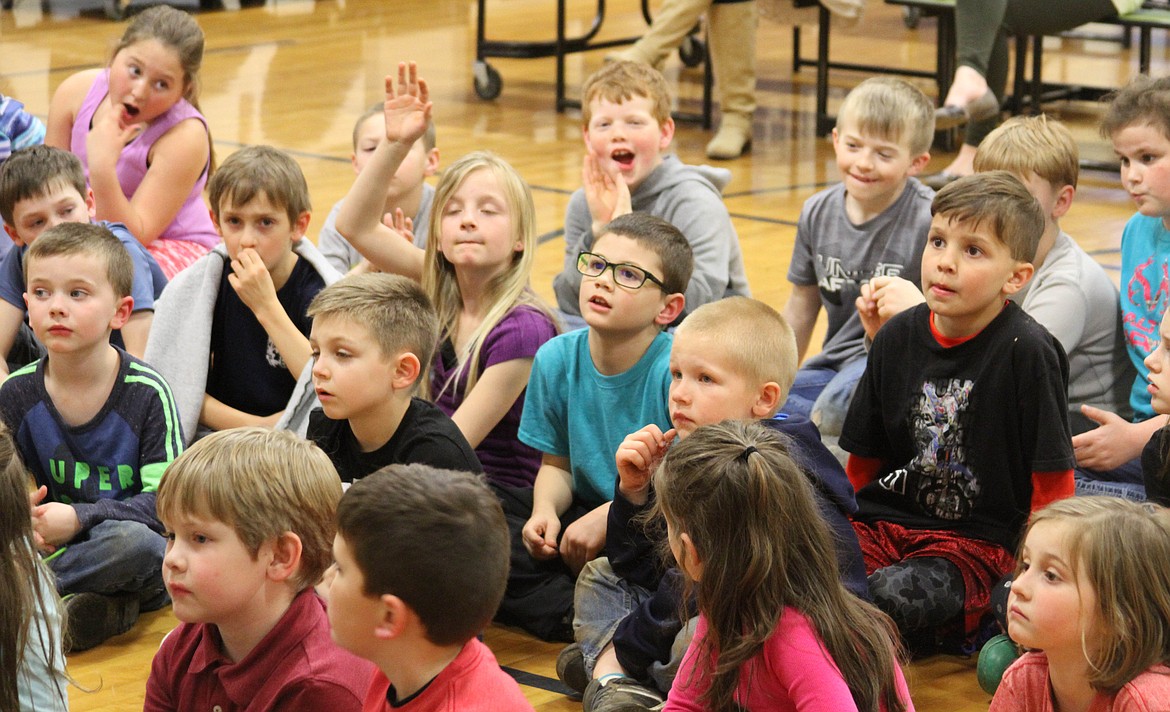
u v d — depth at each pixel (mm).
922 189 3205
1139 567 1614
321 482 1805
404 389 2373
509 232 2811
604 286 2525
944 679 2418
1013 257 2389
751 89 6652
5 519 1717
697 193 3436
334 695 1723
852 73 8578
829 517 2064
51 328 2555
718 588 1714
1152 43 8969
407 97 2920
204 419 3029
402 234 3238
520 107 7707
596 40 9727
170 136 3832
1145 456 2320
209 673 1809
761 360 2189
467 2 11539
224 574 1744
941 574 2416
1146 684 1614
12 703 1723
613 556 2357
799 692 1669
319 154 6465
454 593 1499
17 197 3115
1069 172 2863
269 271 3012
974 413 2449
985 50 5414
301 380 2883
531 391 2699
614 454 2627
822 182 6074
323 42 9727
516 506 2734
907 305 2691
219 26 10297
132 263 2686
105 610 2555
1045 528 1673
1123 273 2943
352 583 1510
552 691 2406
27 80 8031
